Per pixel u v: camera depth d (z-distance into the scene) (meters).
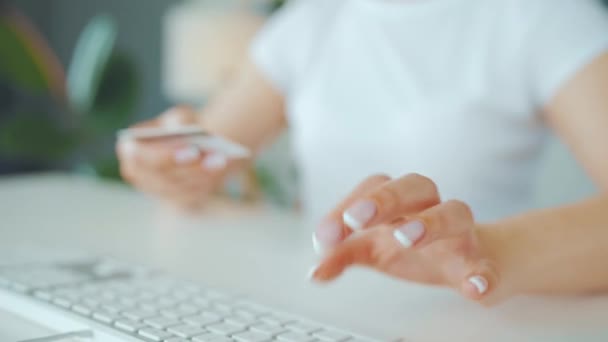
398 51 0.97
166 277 0.52
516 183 0.94
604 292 0.54
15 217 0.88
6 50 2.13
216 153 0.79
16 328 0.42
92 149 3.01
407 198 0.37
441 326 0.46
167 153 0.83
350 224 0.36
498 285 0.43
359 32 1.02
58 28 3.35
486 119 0.90
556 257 0.48
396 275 0.47
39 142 2.20
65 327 0.41
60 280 0.49
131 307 0.43
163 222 0.89
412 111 0.93
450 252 0.43
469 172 0.91
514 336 0.44
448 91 0.92
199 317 0.41
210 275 0.60
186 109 0.94
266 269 0.63
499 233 0.47
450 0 0.93
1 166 3.19
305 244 0.77
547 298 0.53
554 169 1.38
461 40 0.93
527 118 0.90
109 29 2.20
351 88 1.01
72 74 2.85
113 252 0.69
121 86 2.17
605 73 0.76
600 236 0.49
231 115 1.10
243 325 0.39
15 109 3.15
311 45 1.08
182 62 2.10
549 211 0.51
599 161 0.73
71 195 1.10
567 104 0.79
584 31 0.80
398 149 0.95
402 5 0.97
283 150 2.10
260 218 0.96
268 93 1.11
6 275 0.50
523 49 0.86
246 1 2.49
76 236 0.77
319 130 1.01
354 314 0.48
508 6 0.89
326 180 1.02
